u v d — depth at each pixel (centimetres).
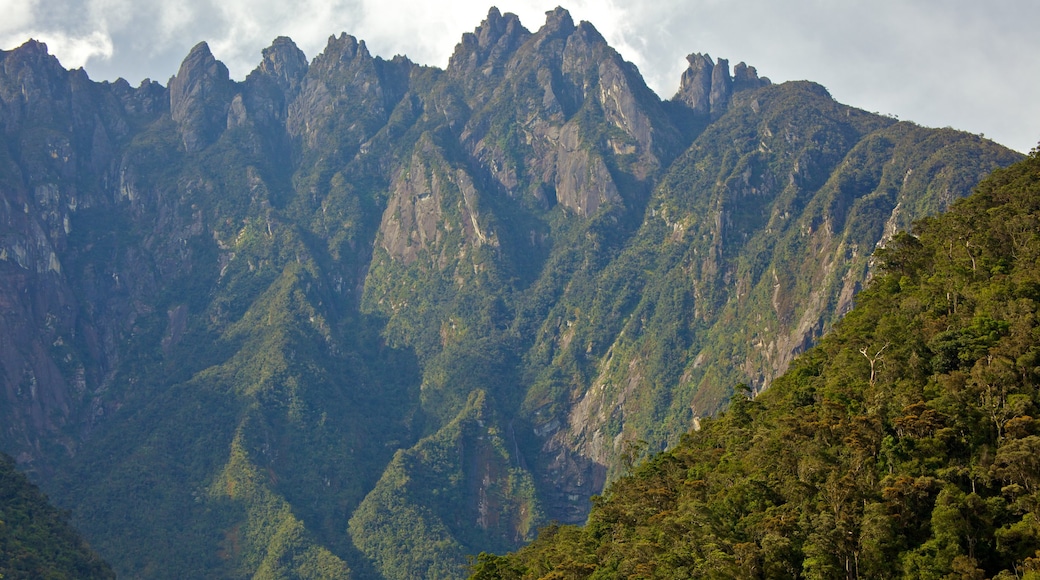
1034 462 12988
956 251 18525
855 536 13412
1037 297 15938
